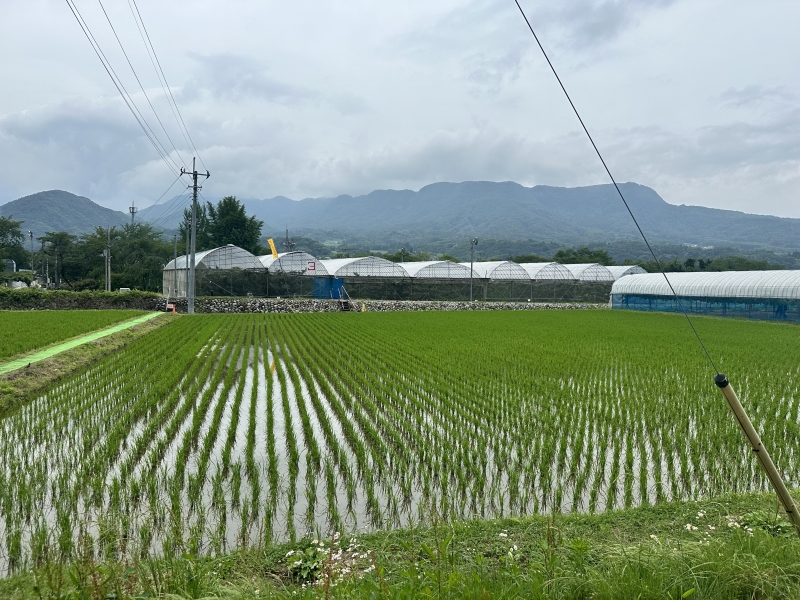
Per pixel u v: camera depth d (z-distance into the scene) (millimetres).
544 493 12078
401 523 10555
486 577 6883
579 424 17062
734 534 8266
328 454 14242
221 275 62812
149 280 88500
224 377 23641
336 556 8156
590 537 8914
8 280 84000
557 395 20562
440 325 46281
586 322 50406
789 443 15117
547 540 7648
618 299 75812
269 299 62750
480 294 77812
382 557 8125
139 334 36812
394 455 13836
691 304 65062
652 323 49938
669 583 6570
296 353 29625
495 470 13359
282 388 20766
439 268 74938
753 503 10359
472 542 8719
